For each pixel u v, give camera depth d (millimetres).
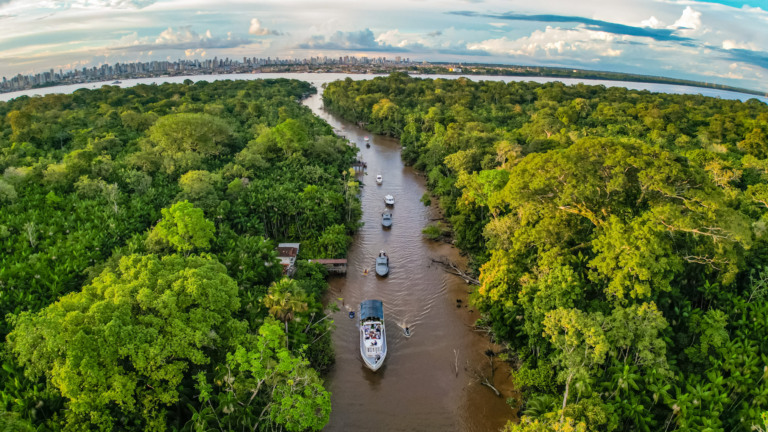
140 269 38844
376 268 68188
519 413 44000
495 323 50000
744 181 79438
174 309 34812
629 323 38719
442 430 42781
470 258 71125
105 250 60812
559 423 31969
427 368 50125
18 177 78750
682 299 47500
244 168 93812
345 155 119250
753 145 105250
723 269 45375
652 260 39656
